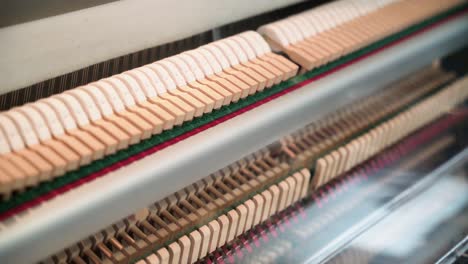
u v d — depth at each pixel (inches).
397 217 90.5
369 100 99.8
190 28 75.8
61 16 61.7
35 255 52.6
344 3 88.2
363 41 81.7
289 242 80.2
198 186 73.1
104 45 67.4
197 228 69.7
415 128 105.0
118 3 66.5
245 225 75.0
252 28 91.4
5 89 60.7
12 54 59.4
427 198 95.8
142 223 67.8
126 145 59.4
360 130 93.7
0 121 54.7
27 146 55.3
